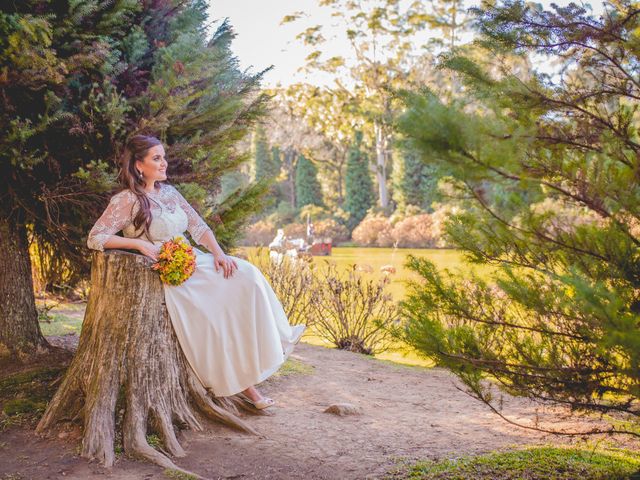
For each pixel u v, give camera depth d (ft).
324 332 24.71
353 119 100.63
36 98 12.86
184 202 12.63
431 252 82.23
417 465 9.73
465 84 8.23
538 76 8.42
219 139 15.16
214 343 11.74
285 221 130.21
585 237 7.30
